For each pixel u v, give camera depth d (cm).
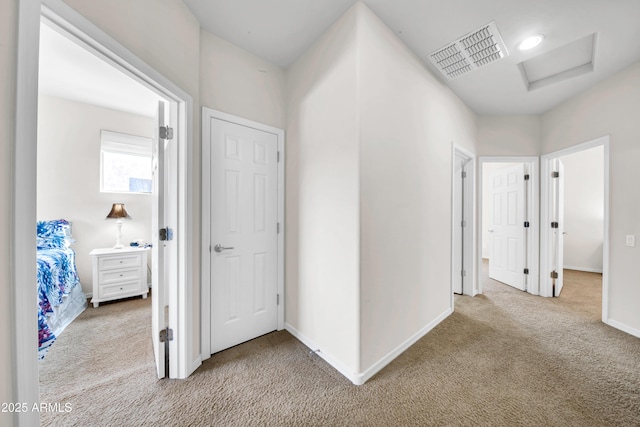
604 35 189
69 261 267
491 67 229
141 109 333
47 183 298
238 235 205
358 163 159
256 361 182
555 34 188
